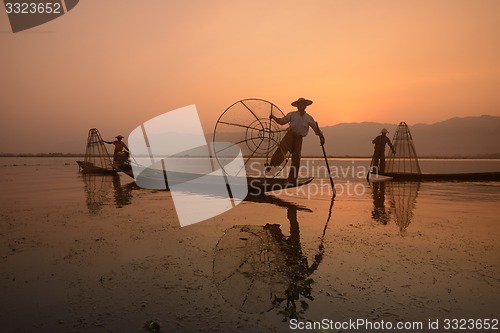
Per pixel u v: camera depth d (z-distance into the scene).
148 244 3.19
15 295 2.01
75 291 2.07
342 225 4.02
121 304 1.89
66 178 12.07
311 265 2.56
